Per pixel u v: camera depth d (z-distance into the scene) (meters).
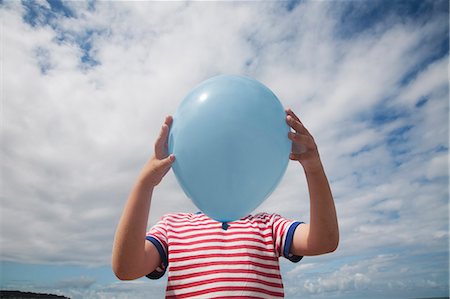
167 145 1.16
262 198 1.13
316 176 1.20
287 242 1.28
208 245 1.26
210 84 1.14
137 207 1.12
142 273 1.18
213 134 1.03
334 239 1.20
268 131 1.06
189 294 1.16
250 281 1.17
